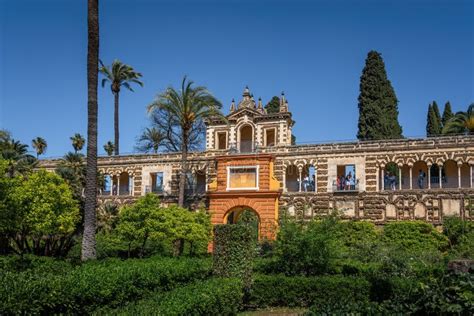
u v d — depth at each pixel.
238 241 23.12
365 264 27.48
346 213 48.69
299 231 26.69
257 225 51.28
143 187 58.44
